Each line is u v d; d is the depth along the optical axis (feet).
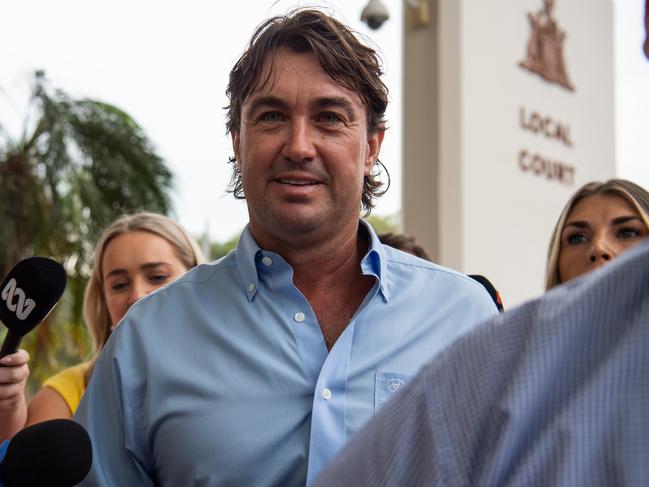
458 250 23.72
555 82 28.63
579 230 8.79
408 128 24.99
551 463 2.36
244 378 5.29
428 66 24.72
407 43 25.30
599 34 31.76
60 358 24.02
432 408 2.67
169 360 5.45
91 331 9.15
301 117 5.43
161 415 5.31
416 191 24.57
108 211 23.89
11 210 22.67
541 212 27.30
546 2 28.60
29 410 8.09
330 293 5.81
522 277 26.12
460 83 24.40
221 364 5.36
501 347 2.60
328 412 5.15
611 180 8.84
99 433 5.62
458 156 24.08
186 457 5.16
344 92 5.49
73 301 22.97
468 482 2.56
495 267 25.03
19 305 5.41
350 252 5.78
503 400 2.49
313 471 4.97
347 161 5.48
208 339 5.49
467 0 25.03
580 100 30.09
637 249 2.51
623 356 2.38
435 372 2.72
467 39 24.90
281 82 5.44
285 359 5.33
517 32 27.09
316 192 5.43
